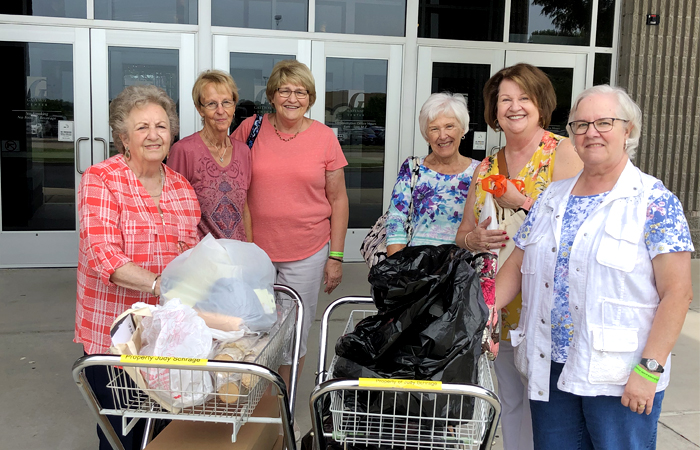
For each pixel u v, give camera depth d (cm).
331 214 311
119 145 217
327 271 311
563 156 225
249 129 298
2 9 557
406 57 620
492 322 188
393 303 165
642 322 170
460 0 621
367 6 610
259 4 593
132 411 171
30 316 460
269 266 202
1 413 315
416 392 156
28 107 573
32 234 588
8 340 412
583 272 176
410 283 161
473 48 629
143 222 211
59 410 321
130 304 211
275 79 278
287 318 218
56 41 566
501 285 203
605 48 647
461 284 165
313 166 288
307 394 347
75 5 566
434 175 264
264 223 291
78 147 582
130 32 575
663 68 634
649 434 179
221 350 174
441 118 253
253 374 163
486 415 159
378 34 617
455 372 158
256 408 212
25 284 541
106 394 224
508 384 239
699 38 632
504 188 220
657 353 164
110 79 581
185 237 225
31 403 327
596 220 177
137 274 195
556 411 188
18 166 579
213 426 203
